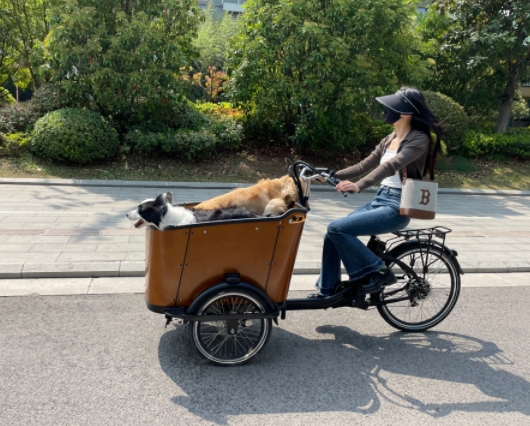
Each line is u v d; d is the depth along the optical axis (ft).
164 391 9.50
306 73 35.32
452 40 45.01
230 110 41.75
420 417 9.07
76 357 10.53
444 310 12.96
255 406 9.16
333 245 11.75
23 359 10.32
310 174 11.21
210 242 9.82
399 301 12.35
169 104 35.65
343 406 9.31
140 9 33.58
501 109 46.75
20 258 15.46
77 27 31.73
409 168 11.10
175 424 8.52
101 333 11.64
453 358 11.43
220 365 10.56
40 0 39.60
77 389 9.39
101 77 31.83
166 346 11.23
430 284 12.61
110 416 8.64
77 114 31.94
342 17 34.12
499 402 9.68
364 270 11.38
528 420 9.12
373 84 35.40
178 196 27.89
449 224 24.64
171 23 34.83
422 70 37.35
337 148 39.06
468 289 15.90
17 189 26.71
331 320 13.24
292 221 9.98
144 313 12.82
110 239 18.03
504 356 11.62
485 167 42.47
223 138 36.60
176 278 10.04
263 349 11.44
